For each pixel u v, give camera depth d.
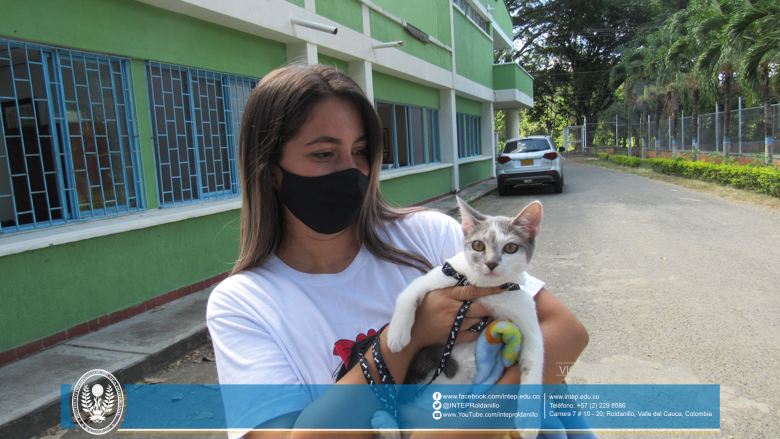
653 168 20.97
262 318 1.22
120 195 4.91
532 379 1.16
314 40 7.16
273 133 1.29
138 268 4.77
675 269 5.92
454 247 1.63
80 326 4.21
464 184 16.36
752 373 3.35
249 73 6.41
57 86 4.25
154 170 5.16
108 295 4.47
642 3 35.34
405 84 11.61
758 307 4.55
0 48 3.85
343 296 1.34
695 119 20.47
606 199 12.43
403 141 11.83
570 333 1.31
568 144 41.88
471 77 16.22
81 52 4.38
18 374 3.46
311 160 1.30
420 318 1.24
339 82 1.32
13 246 3.67
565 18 35.62
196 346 4.24
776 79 13.48
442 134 14.34
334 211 1.32
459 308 1.24
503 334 1.19
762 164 14.03
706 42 16.58
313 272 1.40
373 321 1.35
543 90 40.38
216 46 5.84
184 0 4.91
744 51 14.27
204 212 5.45
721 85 17.12
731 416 2.87
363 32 8.87
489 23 19.36
